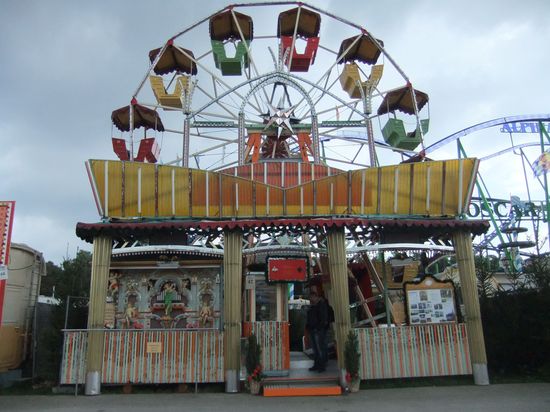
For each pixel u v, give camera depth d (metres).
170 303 12.98
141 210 12.38
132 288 13.08
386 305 13.29
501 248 35.41
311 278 17.14
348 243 13.88
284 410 9.38
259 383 11.27
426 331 12.22
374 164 20.77
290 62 22.44
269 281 13.42
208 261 13.11
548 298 13.14
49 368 13.25
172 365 11.66
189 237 14.41
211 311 12.93
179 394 11.29
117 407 9.83
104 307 11.77
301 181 16.22
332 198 12.70
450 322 12.42
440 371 12.01
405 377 12.09
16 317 14.60
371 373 11.85
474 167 12.55
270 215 12.57
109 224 11.90
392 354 12.02
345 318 11.77
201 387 11.91
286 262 13.55
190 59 22.47
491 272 15.88
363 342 12.03
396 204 12.70
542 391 10.83
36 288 16.02
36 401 10.57
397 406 9.59
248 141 21.59
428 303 12.66
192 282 13.16
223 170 16.58
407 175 12.70
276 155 23.06
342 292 11.93
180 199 12.48
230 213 12.54
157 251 12.46
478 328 12.14
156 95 21.41
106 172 12.25
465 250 12.52
